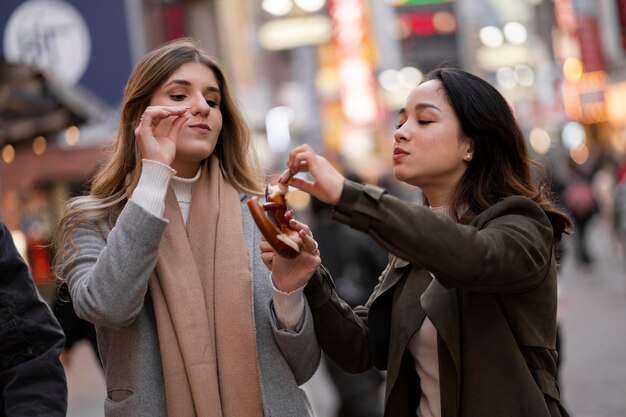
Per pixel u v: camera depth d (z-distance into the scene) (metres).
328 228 8.73
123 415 4.05
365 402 8.64
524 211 3.83
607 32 30.69
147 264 3.89
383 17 48.62
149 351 4.08
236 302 4.12
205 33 32.53
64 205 4.31
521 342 3.83
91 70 13.99
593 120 35.12
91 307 3.92
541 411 3.74
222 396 4.05
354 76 44.97
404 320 4.02
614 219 23.83
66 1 13.95
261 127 40.41
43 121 14.21
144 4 26.83
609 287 19.52
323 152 47.34
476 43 53.59
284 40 47.28
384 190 3.51
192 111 4.23
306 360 4.25
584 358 12.18
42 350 3.63
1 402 3.62
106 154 4.68
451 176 4.08
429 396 4.02
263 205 3.80
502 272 3.58
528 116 49.50
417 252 3.47
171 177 4.19
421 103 4.03
